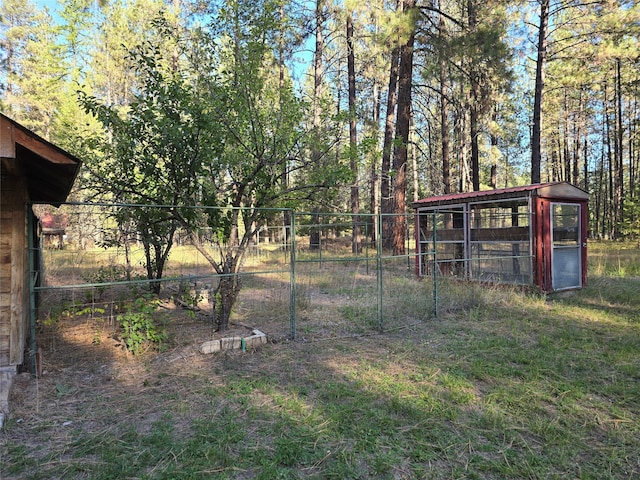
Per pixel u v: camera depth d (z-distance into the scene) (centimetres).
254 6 538
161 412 316
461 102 1658
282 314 643
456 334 537
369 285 942
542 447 268
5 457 254
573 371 399
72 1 2412
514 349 467
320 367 414
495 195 898
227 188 564
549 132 2541
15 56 2580
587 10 1331
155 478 232
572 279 862
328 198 634
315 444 267
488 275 898
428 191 2841
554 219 843
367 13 1222
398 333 545
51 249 855
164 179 548
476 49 1215
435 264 643
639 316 619
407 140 1318
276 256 1441
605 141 2642
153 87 509
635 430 287
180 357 438
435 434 281
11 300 363
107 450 260
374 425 295
